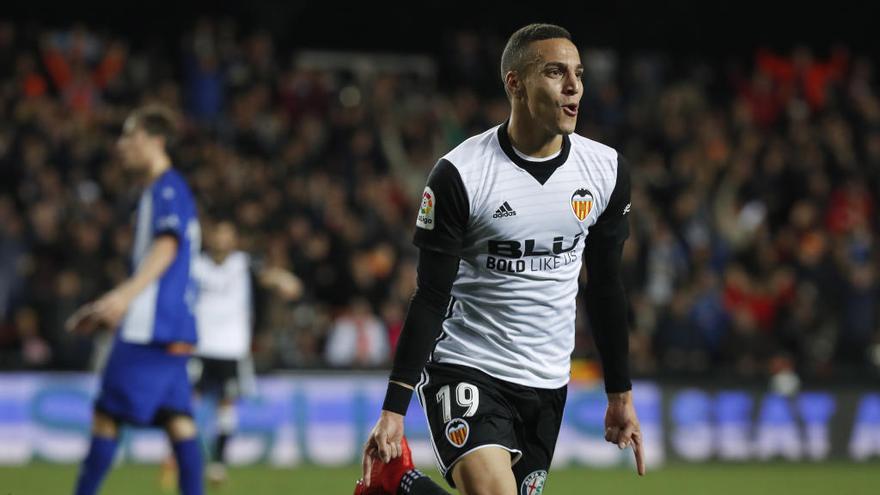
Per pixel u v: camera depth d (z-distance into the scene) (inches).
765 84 2635.3
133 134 848.3
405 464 609.9
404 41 2864.2
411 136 2262.6
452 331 598.5
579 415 1646.2
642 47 2952.8
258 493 1254.9
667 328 1851.6
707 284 1904.5
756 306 1983.3
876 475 1555.1
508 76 577.6
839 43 3016.7
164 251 815.7
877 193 2397.9
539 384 594.6
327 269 1817.2
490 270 583.2
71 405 1521.9
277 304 1669.5
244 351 1320.1
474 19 2896.2
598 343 620.4
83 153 1959.9
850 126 2549.2
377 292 1787.6
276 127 2161.7
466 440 573.3
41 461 1502.2
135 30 2691.9
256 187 1937.7
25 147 1941.4
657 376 1697.8
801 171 2324.1
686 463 1684.3
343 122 2197.3
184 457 856.9
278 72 2346.2
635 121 2438.5
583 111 2443.4
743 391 1721.2
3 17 2608.3
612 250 604.7
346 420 1599.4
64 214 1814.7
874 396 1760.6
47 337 1648.6
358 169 2127.2
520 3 2915.8
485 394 584.1
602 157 592.4
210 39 2278.5
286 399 1582.2
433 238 568.7
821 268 2011.6
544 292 588.4
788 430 1726.1
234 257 1314.0
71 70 2170.3
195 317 863.1
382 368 1626.5
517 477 608.1
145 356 835.4
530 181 573.9
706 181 2260.1
